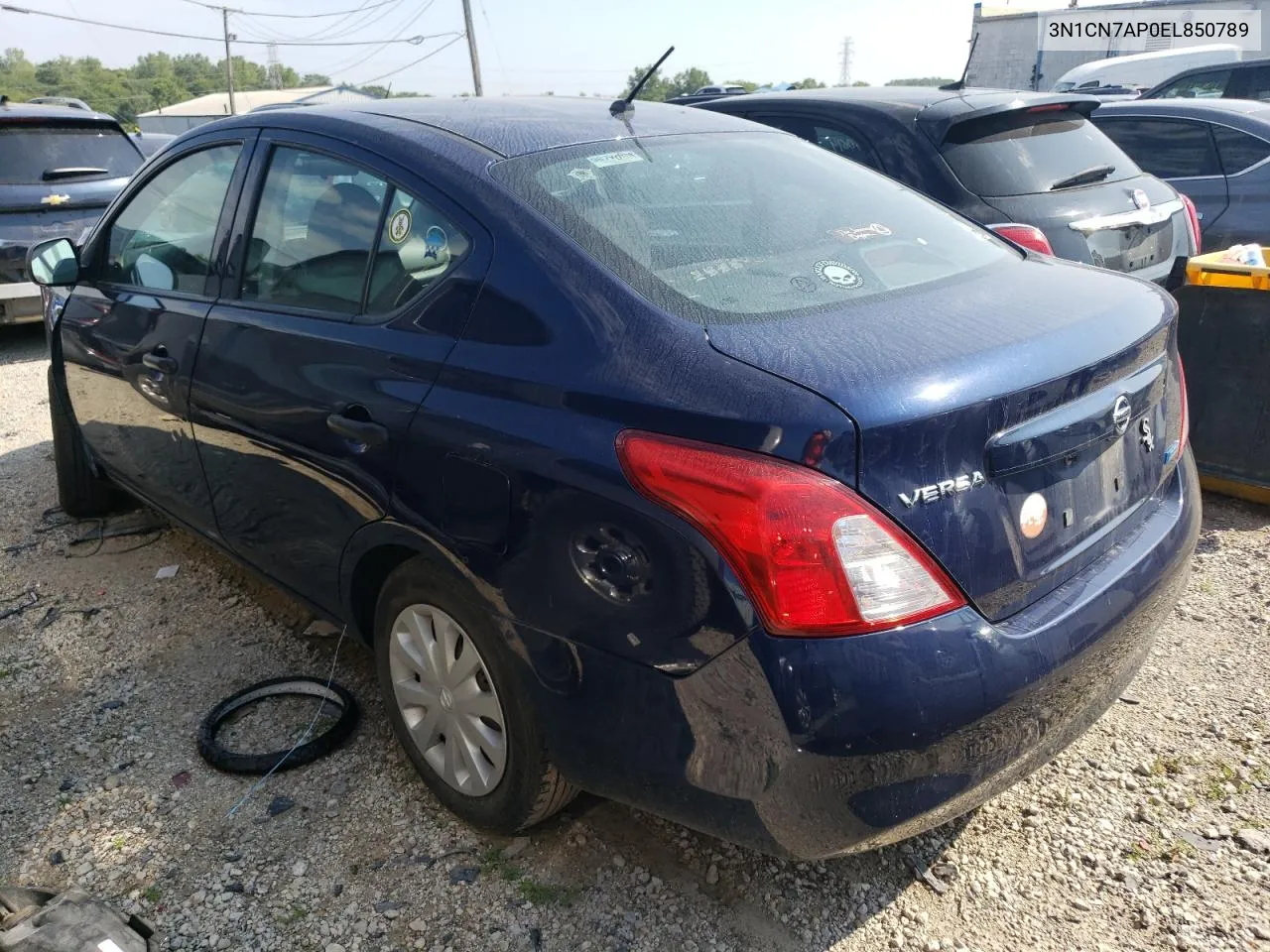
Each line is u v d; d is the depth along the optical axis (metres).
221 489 3.11
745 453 1.77
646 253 2.22
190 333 3.09
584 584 1.97
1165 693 3.05
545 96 3.26
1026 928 2.25
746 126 3.13
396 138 2.60
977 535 1.86
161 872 2.43
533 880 2.40
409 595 2.46
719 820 1.94
